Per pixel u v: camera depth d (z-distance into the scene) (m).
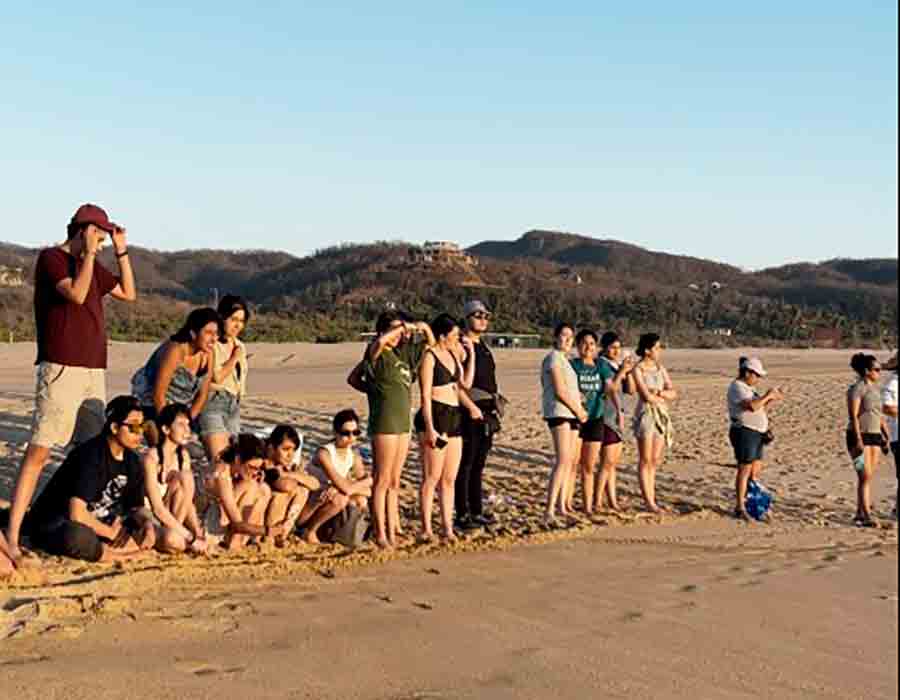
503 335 62.66
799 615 7.10
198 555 7.72
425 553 8.45
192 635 5.85
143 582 6.89
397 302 85.44
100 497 7.50
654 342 11.48
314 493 8.59
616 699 5.22
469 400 9.34
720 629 6.64
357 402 21.19
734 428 11.36
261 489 8.28
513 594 7.25
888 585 8.14
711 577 8.20
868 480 11.31
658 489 12.89
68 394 7.39
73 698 4.80
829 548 9.78
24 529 7.63
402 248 110.31
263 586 7.05
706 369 35.75
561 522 10.27
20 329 43.47
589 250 162.25
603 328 76.69
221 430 8.61
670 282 130.00
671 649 6.14
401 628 6.23
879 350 73.00
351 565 7.86
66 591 6.53
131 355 32.78
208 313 8.20
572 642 6.16
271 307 87.00
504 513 10.69
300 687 5.12
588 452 10.81
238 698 4.93
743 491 11.35
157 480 7.64
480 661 5.70
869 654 6.27
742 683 5.61
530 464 14.23
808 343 80.75
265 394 22.61
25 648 5.46
